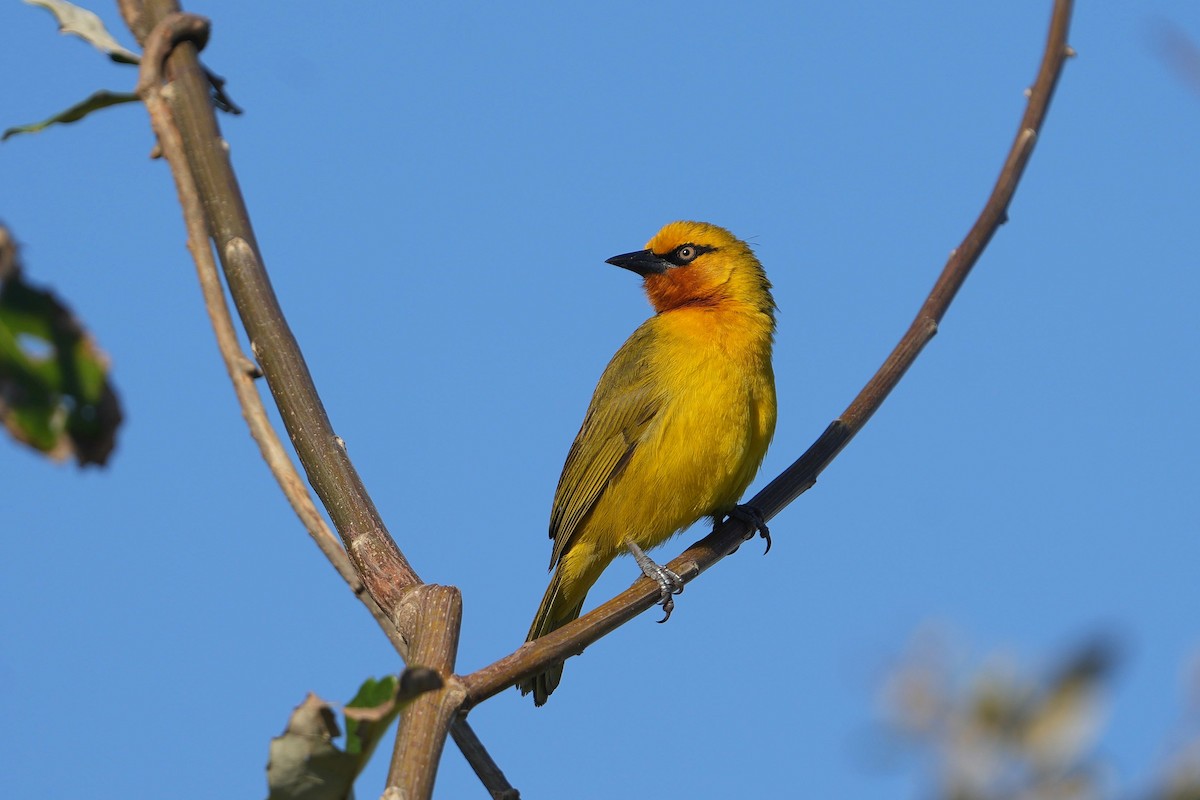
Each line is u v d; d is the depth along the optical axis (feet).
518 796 23.75
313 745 19.77
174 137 23.59
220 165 24.56
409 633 22.53
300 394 24.77
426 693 19.53
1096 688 11.23
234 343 22.93
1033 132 32.32
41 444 13.16
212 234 24.99
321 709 19.69
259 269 25.04
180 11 24.79
